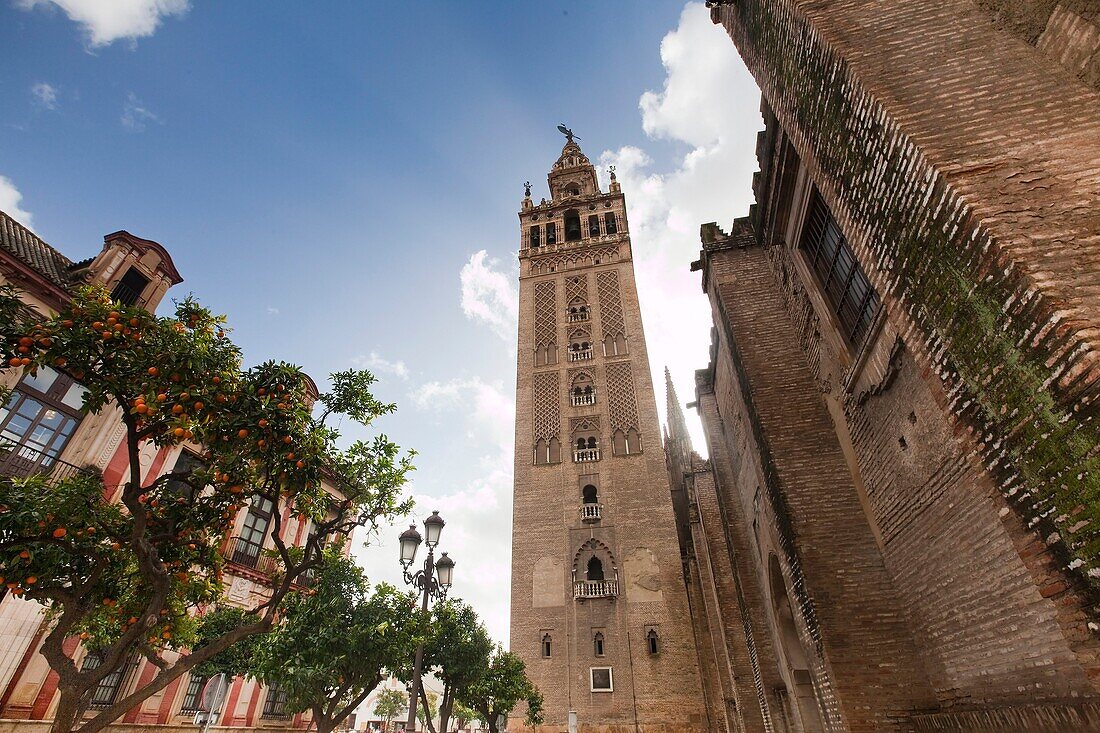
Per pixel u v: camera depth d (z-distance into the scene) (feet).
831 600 31.45
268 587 73.36
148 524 26.20
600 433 114.42
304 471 25.70
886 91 19.45
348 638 38.29
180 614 28.53
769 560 48.08
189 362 23.24
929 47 20.02
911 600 29.12
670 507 101.14
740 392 46.42
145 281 63.16
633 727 81.10
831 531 33.55
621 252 147.43
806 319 40.42
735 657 70.59
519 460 112.98
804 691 44.06
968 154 16.85
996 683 22.13
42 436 50.49
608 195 161.99
